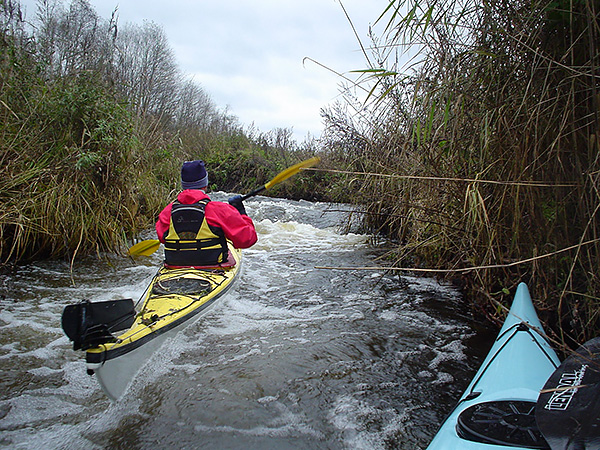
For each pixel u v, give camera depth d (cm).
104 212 587
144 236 700
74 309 238
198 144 1598
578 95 271
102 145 579
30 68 593
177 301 350
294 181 1329
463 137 354
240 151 1528
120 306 261
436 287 511
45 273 502
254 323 391
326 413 261
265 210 1052
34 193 514
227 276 421
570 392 175
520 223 320
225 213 404
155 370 299
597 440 152
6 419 247
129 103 661
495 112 316
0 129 516
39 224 506
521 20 282
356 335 374
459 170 374
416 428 249
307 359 328
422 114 397
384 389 290
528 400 203
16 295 433
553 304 308
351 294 485
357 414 261
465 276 421
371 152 584
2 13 596
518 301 316
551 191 294
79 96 565
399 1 293
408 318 415
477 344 360
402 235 574
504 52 302
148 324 302
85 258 565
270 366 315
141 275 523
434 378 305
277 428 245
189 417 253
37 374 296
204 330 367
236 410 261
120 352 261
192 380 292
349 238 798
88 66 693
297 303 451
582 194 264
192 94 1969
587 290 280
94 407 263
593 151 263
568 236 292
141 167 735
